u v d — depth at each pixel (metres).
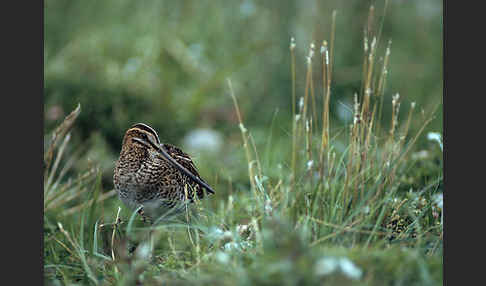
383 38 15.95
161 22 18.11
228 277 6.16
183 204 9.34
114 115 13.64
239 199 10.07
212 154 13.57
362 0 15.84
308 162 7.55
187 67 17.55
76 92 13.70
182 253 8.04
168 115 14.60
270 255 6.17
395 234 7.50
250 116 15.66
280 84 15.63
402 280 5.92
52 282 7.49
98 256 7.89
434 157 9.87
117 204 10.92
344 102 14.60
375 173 8.05
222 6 17.84
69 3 18.50
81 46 17.73
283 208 7.29
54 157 12.46
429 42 16.39
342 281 5.61
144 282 6.80
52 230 8.76
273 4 16.39
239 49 17.20
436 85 15.41
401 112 14.70
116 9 18.45
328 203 7.61
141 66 16.88
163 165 9.16
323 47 7.78
